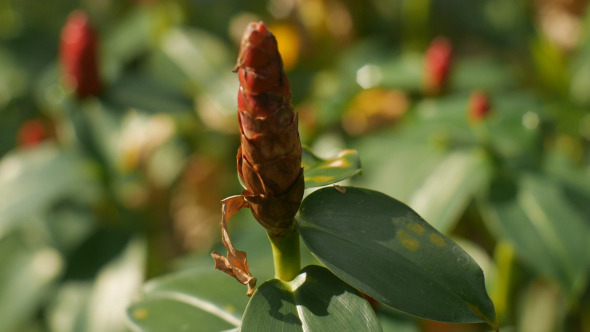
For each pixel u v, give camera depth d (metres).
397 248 0.74
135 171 1.46
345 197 0.76
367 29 1.86
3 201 1.29
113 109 1.41
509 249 1.17
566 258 1.07
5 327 1.31
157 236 1.60
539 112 1.33
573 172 1.20
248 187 0.74
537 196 1.15
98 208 1.45
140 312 0.82
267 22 1.86
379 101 1.63
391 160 1.27
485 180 1.18
